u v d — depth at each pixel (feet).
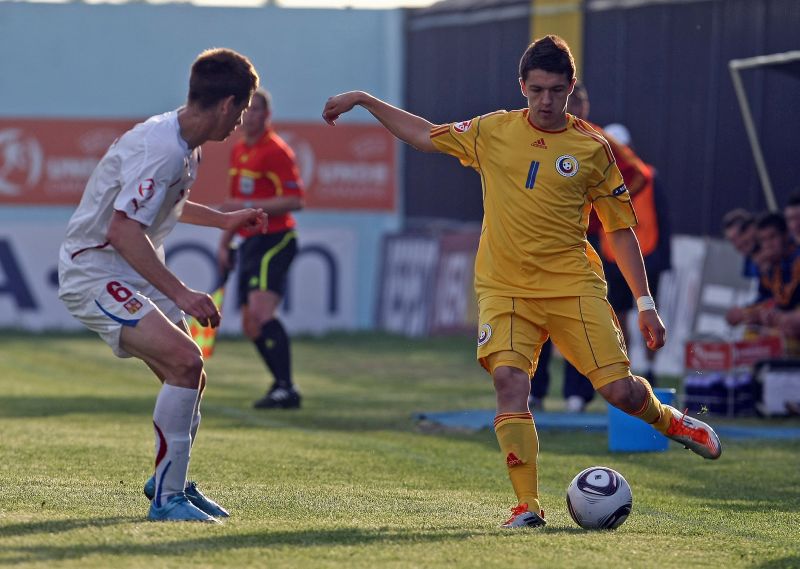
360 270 243.60
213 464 69.82
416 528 49.11
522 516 50.37
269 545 43.45
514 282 51.98
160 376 51.44
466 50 222.69
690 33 161.48
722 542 48.70
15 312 212.43
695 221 161.27
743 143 150.61
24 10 243.60
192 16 248.73
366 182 240.32
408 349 189.98
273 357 108.17
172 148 46.78
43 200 226.58
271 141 105.09
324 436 87.56
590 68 185.06
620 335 52.16
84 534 44.14
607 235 54.44
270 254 107.04
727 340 111.65
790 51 141.38
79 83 246.06
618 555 44.14
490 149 52.44
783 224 113.50
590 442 87.97
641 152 172.96
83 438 80.33
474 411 103.96
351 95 54.13
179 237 213.25
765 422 104.42
